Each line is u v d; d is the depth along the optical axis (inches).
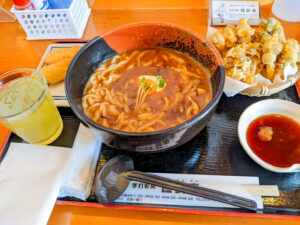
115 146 10.4
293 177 10.9
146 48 14.4
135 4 20.9
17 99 12.5
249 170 11.3
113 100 12.4
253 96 14.0
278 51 13.3
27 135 12.2
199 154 12.0
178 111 11.7
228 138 12.4
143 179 10.6
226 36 14.7
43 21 18.0
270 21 15.0
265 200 10.4
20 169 11.4
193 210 10.3
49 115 12.1
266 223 10.1
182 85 12.6
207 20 19.1
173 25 12.8
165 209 10.4
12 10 17.6
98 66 13.7
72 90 11.1
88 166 11.3
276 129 12.2
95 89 12.9
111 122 11.7
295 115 12.3
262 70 14.1
